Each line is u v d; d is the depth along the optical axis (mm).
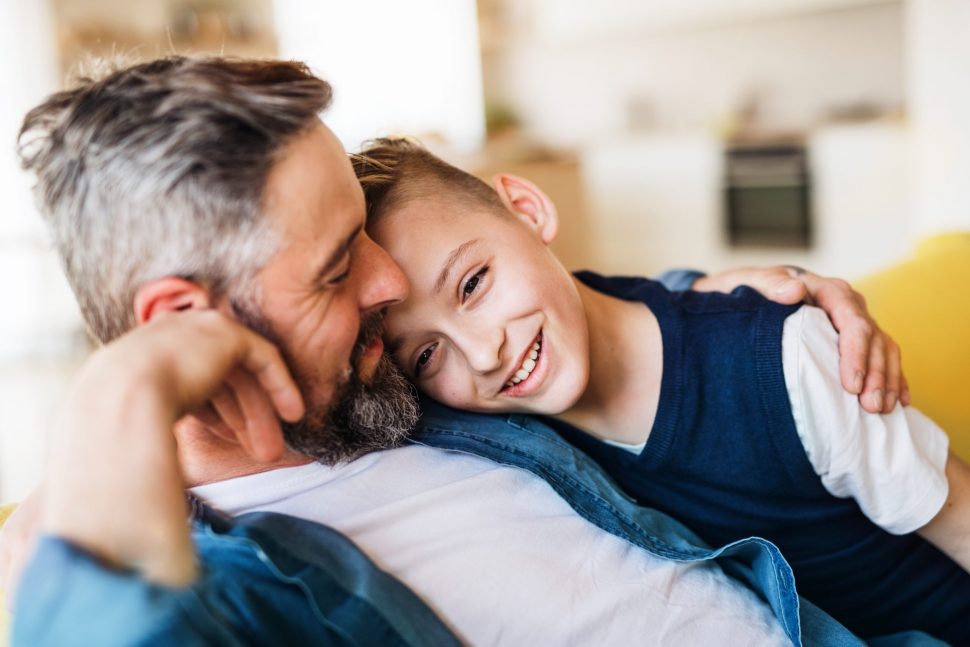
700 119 5793
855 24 5062
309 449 725
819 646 835
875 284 1449
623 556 800
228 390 607
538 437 868
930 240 1565
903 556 1015
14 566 711
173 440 494
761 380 893
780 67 5402
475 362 814
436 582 721
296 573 653
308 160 627
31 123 659
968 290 1365
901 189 4473
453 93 6586
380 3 6199
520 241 858
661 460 929
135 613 425
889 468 893
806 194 4805
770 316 913
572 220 4863
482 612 719
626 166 5480
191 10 5527
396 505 754
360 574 675
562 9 5914
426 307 822
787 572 795
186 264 608
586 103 6305
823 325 921
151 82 614
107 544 445
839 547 976
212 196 594
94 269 637
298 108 626
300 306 642
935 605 1028
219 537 672
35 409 3908
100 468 463
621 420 944
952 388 1257
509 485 811
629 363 939
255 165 601
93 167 609
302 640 648
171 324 557
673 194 5328
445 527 755
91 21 5168
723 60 5617
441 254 818
